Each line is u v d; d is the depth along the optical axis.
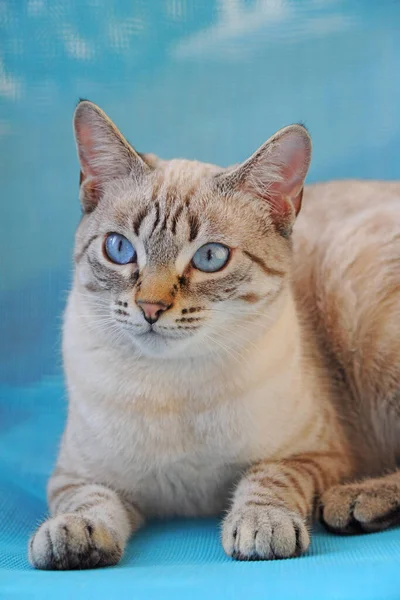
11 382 0.80
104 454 0.54
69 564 0.49
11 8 0.81
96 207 0.55
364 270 0.60
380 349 0.58
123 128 0.82
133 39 0.81
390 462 0.60
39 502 0.63
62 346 0.58
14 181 0.82
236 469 0.55
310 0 0.80
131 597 0.45
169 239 0.52
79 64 0.81
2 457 0.69
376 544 0.50
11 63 0.81
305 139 0.54
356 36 0.80
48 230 0.82
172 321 0.51
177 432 0.53
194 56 0.81
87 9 0.81
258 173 0.54
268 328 0.54
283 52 0.81
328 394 0.59
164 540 0.53
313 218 0.66
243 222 0.53
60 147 0.82
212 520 0.57
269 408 0.54
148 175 0.54
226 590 0.45
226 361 0.53
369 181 0.69
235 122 0.82
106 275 0.52
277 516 0.49
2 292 0.81
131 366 0.53
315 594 0.44
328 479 0.55
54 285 0.82
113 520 0.51
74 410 0.55
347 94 0.81
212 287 0.52
